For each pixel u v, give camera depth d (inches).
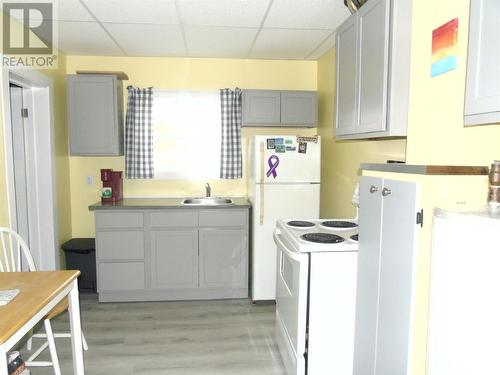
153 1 95.0
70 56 146.4
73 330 71.4
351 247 74.2
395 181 57.1
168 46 135.3
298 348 74.7
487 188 51.2
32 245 128.3
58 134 136.9
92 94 136.5
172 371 92.0
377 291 63.8
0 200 96.4
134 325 116.8
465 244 40.2
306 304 74.2
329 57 140.9
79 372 72.4
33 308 55.0
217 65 153.7
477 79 42.6
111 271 132.0
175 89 152.3
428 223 50.8
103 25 112.2
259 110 145.0
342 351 75.9
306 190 131.4
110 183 142.5
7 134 99.7
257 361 96.9
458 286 41.4
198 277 135.4
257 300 133.8
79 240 146.3
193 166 156.4
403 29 64.9
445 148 62.3
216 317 123.2
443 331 44.3
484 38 41.3
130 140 146.9
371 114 72.7
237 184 158.1
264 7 99.3
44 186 128.5
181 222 132.8
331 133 140.3
